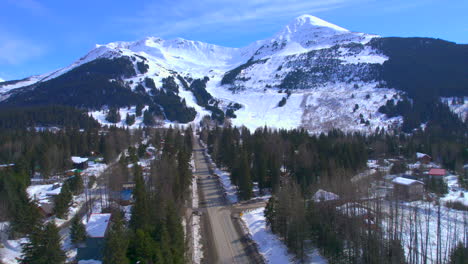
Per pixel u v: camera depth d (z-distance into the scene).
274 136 119.19
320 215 54.41
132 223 49.38
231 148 100.56
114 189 72.81
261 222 63.94
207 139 150.00
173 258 42.66
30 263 39.66
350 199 60.75
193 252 51.94
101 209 67.81
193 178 96.50
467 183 83.62
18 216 53.09
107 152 108.19
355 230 49.72
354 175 86.62
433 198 73.88
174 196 68.69
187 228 60.94
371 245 46.44
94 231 49.88
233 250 53.34
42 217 58.56
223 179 96.06
